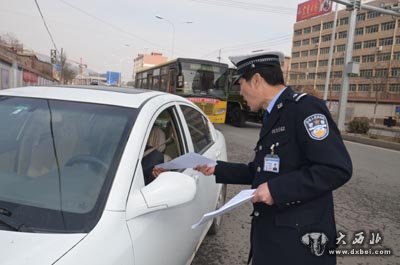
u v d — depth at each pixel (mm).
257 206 2049
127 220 1858
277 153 1938
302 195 1811
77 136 2254
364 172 9070
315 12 54344
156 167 2428
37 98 2594
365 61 95812
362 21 96938
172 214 2334
